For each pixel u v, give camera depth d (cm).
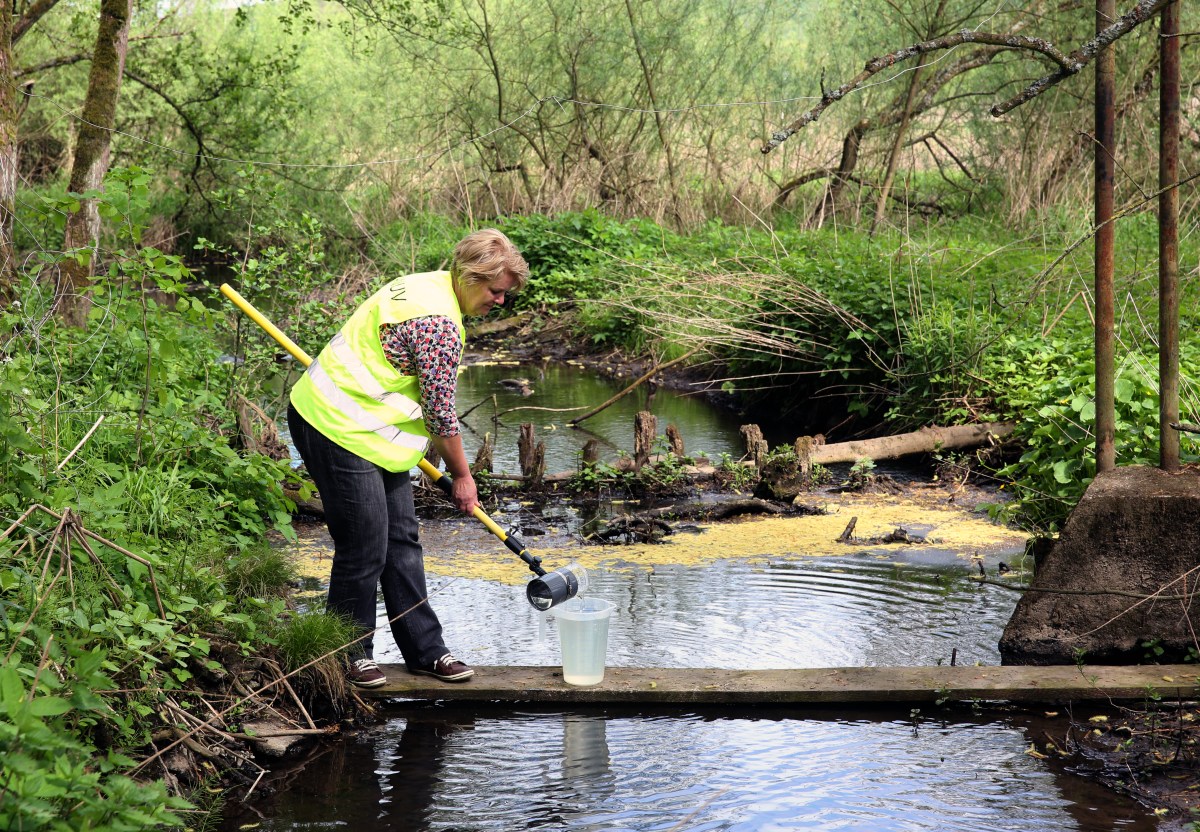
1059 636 456
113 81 811
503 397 1150
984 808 343
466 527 685
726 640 496
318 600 533
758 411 1080
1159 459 533
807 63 1978
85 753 295
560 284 1550
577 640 428
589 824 336
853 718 413
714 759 380
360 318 420
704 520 706
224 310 798
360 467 416
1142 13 411
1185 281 952
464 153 2084
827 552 633
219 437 591
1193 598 446
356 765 377
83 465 464
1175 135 462
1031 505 632
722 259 1259
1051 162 1623
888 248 1218
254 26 2373
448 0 2002
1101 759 374
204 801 348
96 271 633
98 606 359
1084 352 809
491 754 385
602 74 1984
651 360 1304
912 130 1856
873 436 955
